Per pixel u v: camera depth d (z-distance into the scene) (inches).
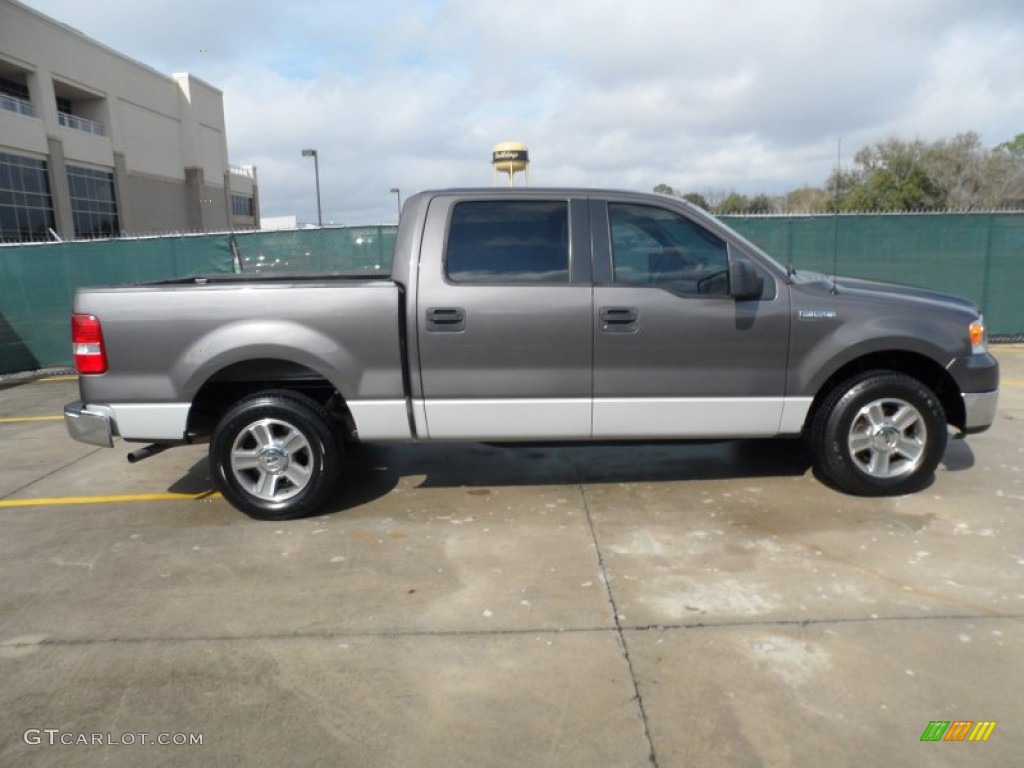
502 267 178.2
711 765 96.3
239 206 2829.7
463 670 118.5
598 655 121.5
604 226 179.2
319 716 108.1
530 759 98.2
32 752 101.7
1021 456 222.4
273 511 182.9
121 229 2054.6
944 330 181.3
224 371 182.7
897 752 97.7
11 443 276.5
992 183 1411.2
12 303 434.6
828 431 184.2
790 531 169.3
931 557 154.5
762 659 119.3
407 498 199.2
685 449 238.1
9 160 1656.0
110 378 175.6
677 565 153.5
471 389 178.4
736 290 170.9
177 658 124.0
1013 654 119.0
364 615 136.7
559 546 164.7
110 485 219.9
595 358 178.1
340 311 174.4
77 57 1870.1
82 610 141.3
